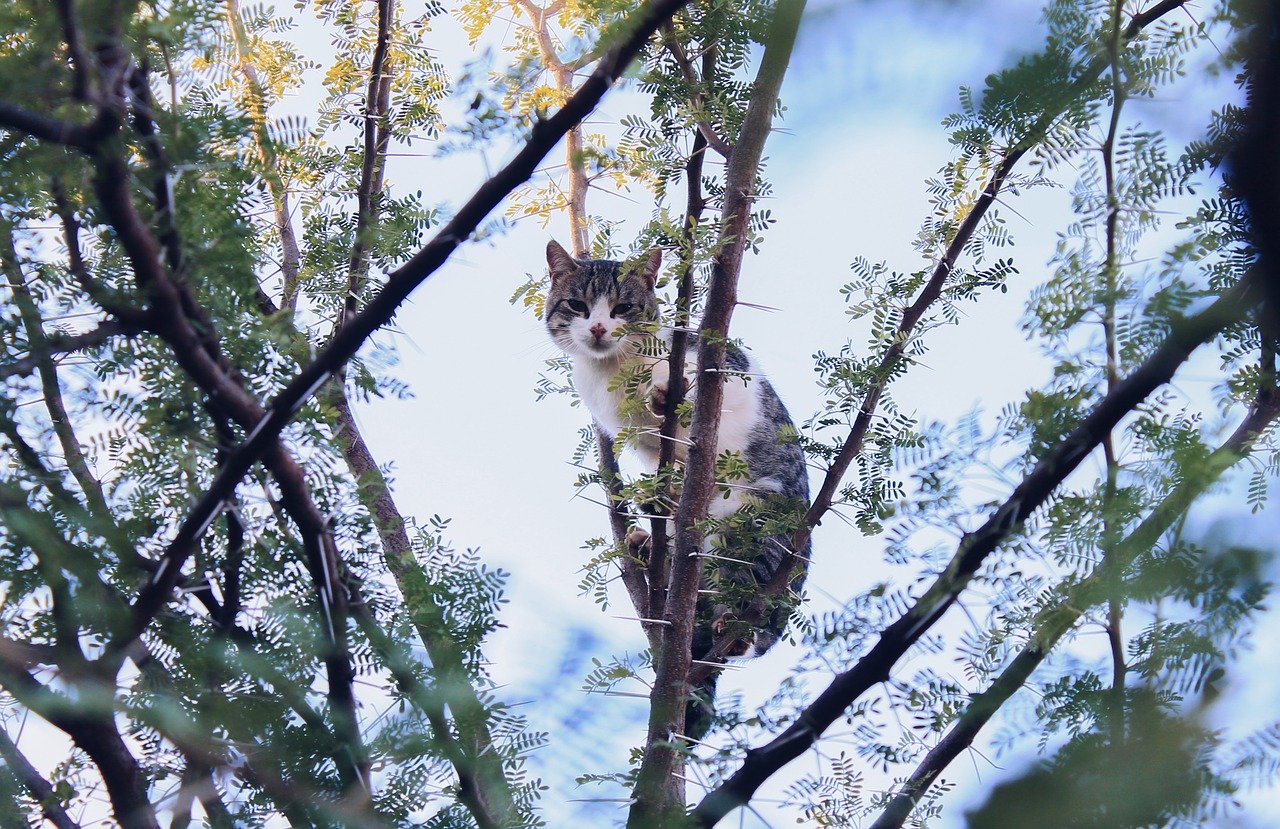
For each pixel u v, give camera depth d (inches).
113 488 81.8
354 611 75.4
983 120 39.7
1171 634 49.7
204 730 59.5
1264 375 70.7
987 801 38.3
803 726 79.3
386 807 67.9
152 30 61.4
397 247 102.3
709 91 122.9
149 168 67.2
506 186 70.2
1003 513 69.8
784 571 142.9
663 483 142.4
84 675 60.2
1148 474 67.6
